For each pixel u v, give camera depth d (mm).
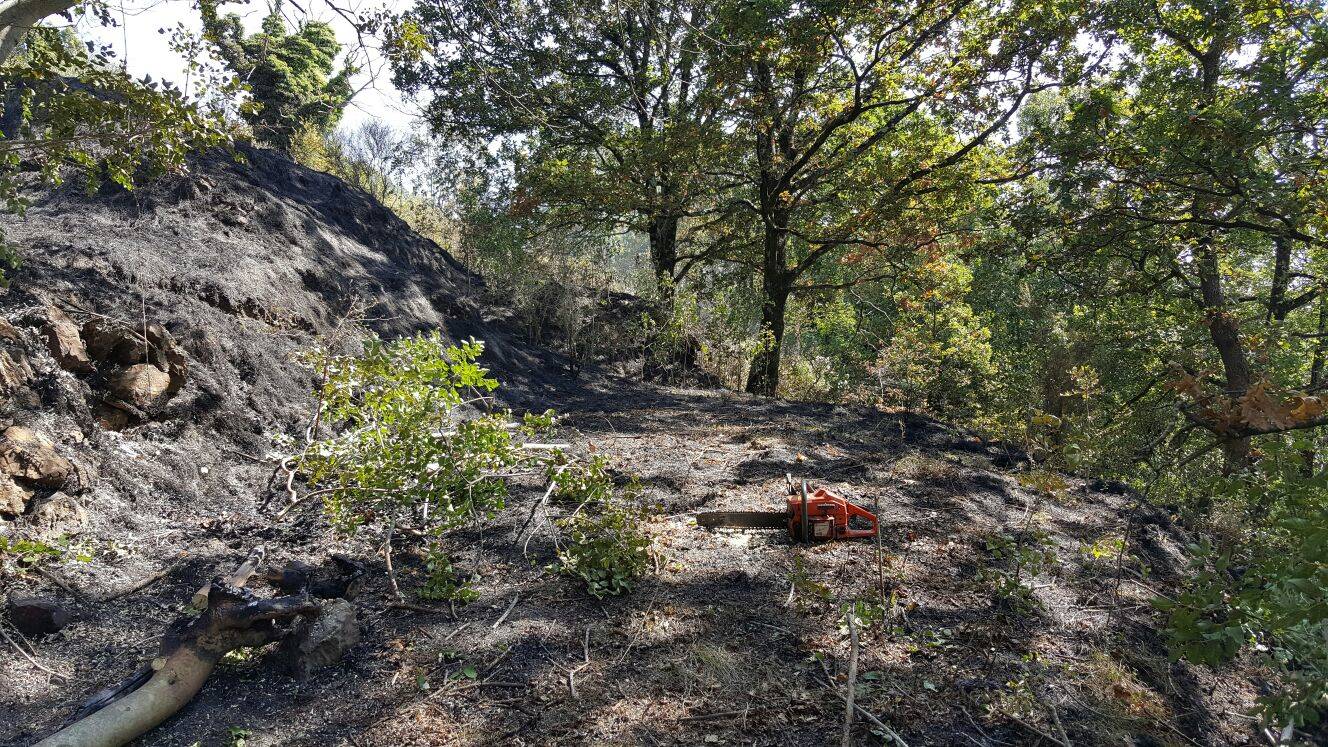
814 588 3814
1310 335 13734
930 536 5227
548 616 3857
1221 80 12750
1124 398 15398
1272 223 10195
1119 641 3881
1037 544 5180
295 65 18578
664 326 14117
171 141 4168
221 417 5719
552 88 15445
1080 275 12758
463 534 4918
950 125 14562
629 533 4359
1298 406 3014
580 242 16781
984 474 7031
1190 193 10453
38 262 5695
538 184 15492
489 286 13625
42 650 3301
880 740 2973
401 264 11828
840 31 13398
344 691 3174
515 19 10133
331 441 5133
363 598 3957
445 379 4887
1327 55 8875
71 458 4504
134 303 5926
